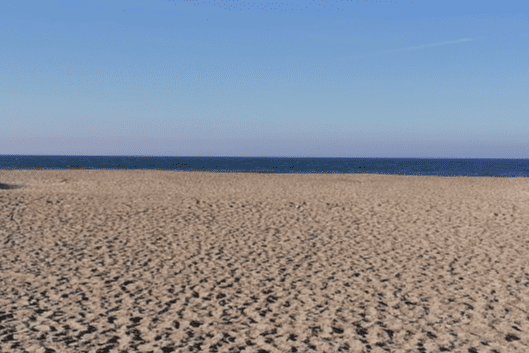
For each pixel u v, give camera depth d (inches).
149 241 309.4
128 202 488.7
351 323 173.8
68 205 452.1
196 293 205.2
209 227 365.1
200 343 152.6
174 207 461.7
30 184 705.0
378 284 223.6
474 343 157.8
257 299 199.0
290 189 704.4
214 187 719.7
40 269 236.8
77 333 157.9
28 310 178.2
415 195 625.9
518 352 151.1
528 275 241.3
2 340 149.9
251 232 349.7
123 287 210.7
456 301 200.1
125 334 158.4
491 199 578.2
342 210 468.8
